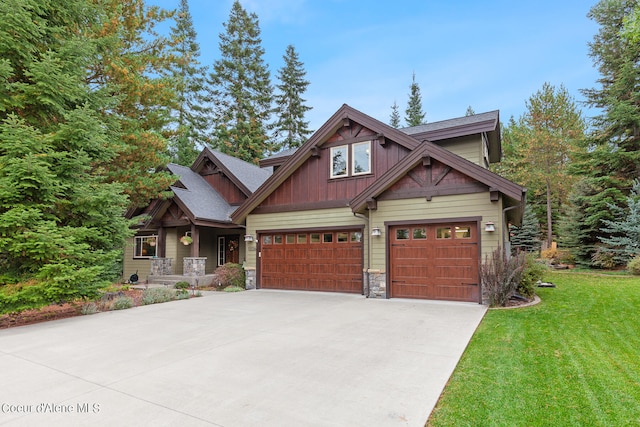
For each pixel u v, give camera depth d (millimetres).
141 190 13172
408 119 43062
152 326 6793
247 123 30172
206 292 12172
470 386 3830
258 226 13133
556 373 4199
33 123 8320
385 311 8094
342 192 11789
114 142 10938
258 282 12992
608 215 17250
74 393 3666
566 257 18984
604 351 5039
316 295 11062
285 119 34688
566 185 23781
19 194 7188
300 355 4883
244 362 4598
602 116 18438
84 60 8953
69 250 7379
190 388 3766
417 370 4270
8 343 5641
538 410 3291
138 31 14539
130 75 12125
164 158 13977
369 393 3615
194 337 5930
